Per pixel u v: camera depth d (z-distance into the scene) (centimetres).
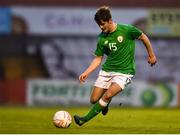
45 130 3472
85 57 8669
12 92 8506
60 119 3531
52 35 8681
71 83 8394
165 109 6881
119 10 8650
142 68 8600
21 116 5272
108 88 3525
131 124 4125
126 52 3484
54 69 8688
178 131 3466
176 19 8719
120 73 3481
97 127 3747
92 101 3594
